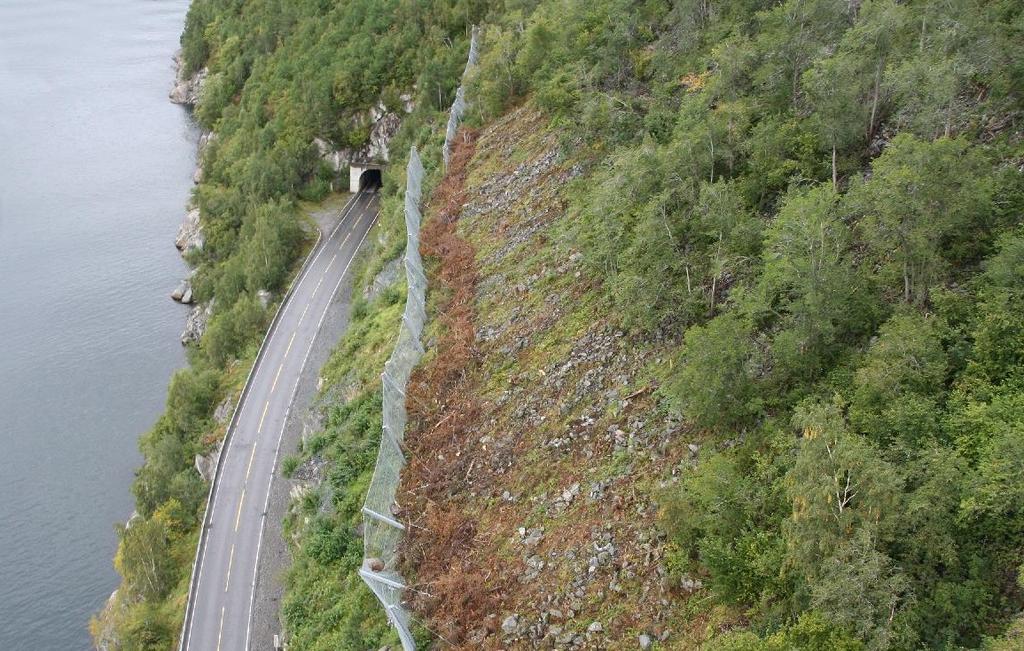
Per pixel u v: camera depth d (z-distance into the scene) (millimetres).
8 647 56906
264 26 117500
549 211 50000
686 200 35281
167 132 135375
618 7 56562
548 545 29844
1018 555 19609
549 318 41219
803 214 26516
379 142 94750
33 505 68062
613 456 31281
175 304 92500
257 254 78562
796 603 21422
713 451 27906
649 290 34094
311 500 45125
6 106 142375
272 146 97312
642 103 49281
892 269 26891
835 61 32469
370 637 32625
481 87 70875
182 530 54750
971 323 23938
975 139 31125
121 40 180000
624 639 25375
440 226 58375
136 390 80312
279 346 68875
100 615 55812
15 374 81500
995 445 20141
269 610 46000
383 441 38438
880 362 23266
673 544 26328
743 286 30016
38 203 112500
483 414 38250
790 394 26531
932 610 19516
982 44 30922
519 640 27422
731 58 38656
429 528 33906
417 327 47688
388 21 99125
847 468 20625
